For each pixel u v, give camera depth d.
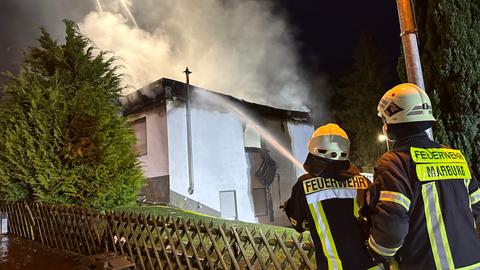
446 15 6.90
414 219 1.84
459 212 1.87
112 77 8.35
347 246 2.08
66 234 6.08
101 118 7.46
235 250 3.73
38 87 7.44
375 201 1.92
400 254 1.90
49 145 7.06
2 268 5.38
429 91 7.26
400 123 2.04
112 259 4.67
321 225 2.14
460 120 6.68
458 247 1.81
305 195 2.23
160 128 12.49
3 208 8.01
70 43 8.05
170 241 4.36
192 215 8.15
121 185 7.57
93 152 7.18
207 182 12.95
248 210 14.09
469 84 6.64
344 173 2.24
